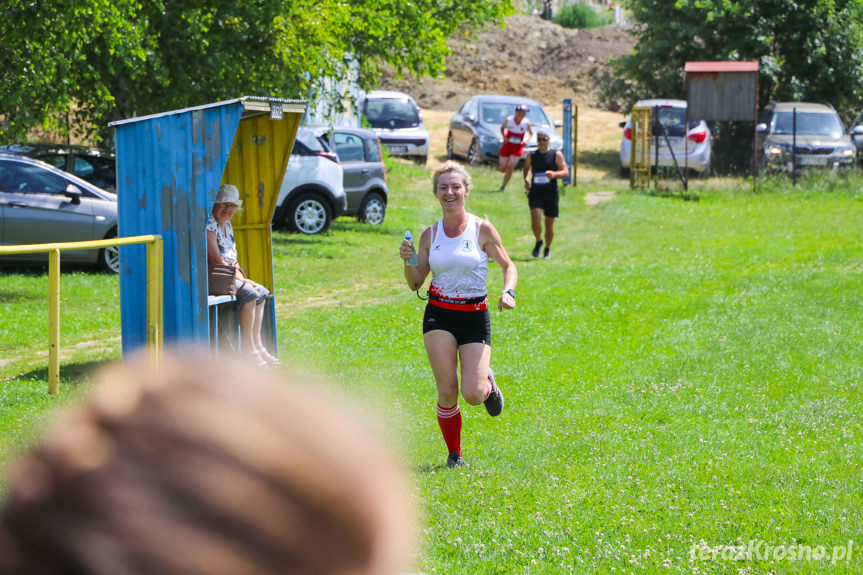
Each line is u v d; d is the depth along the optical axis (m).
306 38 59.34
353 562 1.66
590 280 46.50
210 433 1.63
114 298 42.78
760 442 23.19
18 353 32.72
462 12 75.62
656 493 19.20
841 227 63.50
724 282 45.28
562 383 29.77
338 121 95.88
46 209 48.06
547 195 54.28
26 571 1.56
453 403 21.25
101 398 1.72
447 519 17.58
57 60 46.59
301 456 1.65
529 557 16.00
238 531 1.59
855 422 25.06
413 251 21.38
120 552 1.55
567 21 187.50
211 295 28.72
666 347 34.06
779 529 17.20
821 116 93.44
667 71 115.31
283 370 1.98
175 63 55.16
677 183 88.81
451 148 105.44
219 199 29.48
